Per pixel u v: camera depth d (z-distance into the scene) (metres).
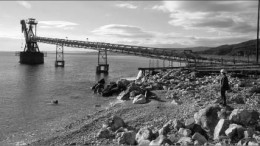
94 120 19.34
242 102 20.20
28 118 23.30
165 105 22.19
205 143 11.90
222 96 18.95
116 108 22.92
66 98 34.56
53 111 26.12
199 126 13.66
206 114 14.67
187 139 12.23
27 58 146.75
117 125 16.31
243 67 40.28
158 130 14.39
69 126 19.56
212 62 57.00
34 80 61.56
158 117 18.14
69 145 14.44
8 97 35.81
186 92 26.91
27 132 18.84
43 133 18.31
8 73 83.75
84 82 57.41
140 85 35.00
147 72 54.12
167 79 40.22
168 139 12.25
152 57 70.81
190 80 37.50
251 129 12.98
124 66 132.25
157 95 27.34
